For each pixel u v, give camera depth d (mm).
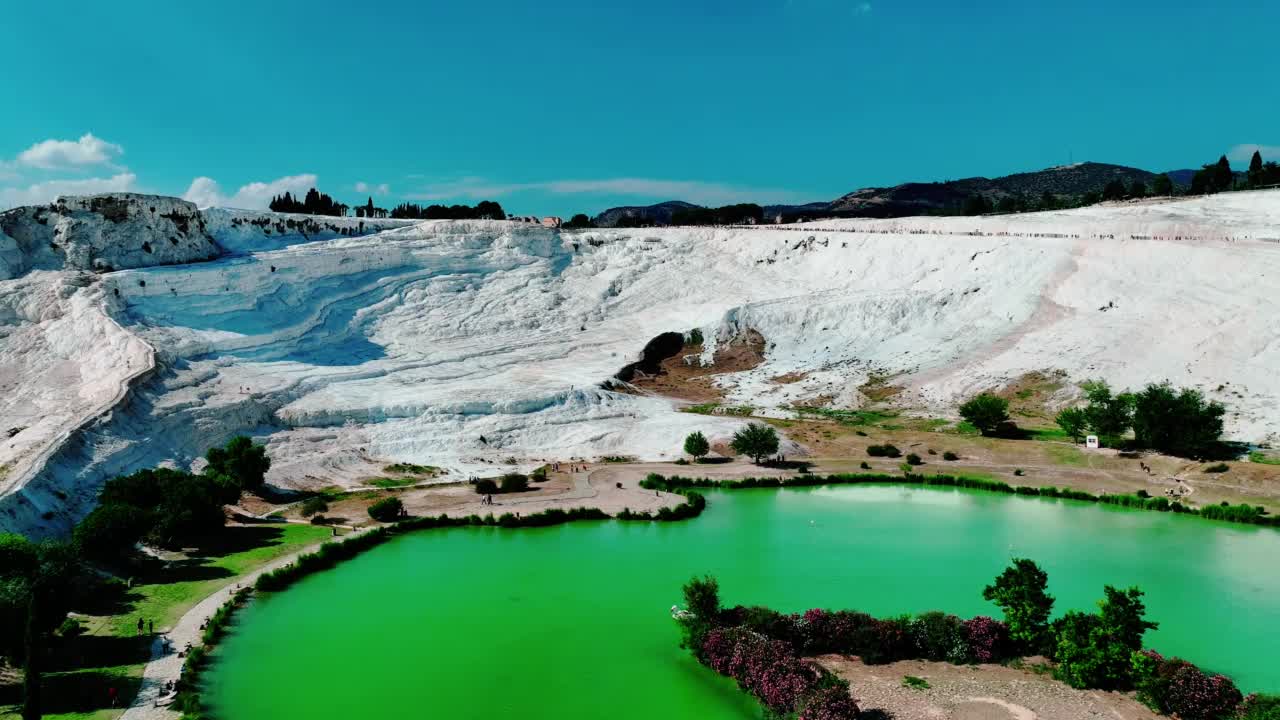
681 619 41969
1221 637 42438
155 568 50688
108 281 87188
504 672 39250
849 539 58875
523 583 50531
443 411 83125
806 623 41000
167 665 37969
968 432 85125
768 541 58531
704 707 36062
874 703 35438
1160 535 59375
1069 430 81125
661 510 63719
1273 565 53062
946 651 39656
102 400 67688
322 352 96750
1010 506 67438
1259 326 87500
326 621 44750
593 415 87625
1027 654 39906
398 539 59125
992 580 50562
